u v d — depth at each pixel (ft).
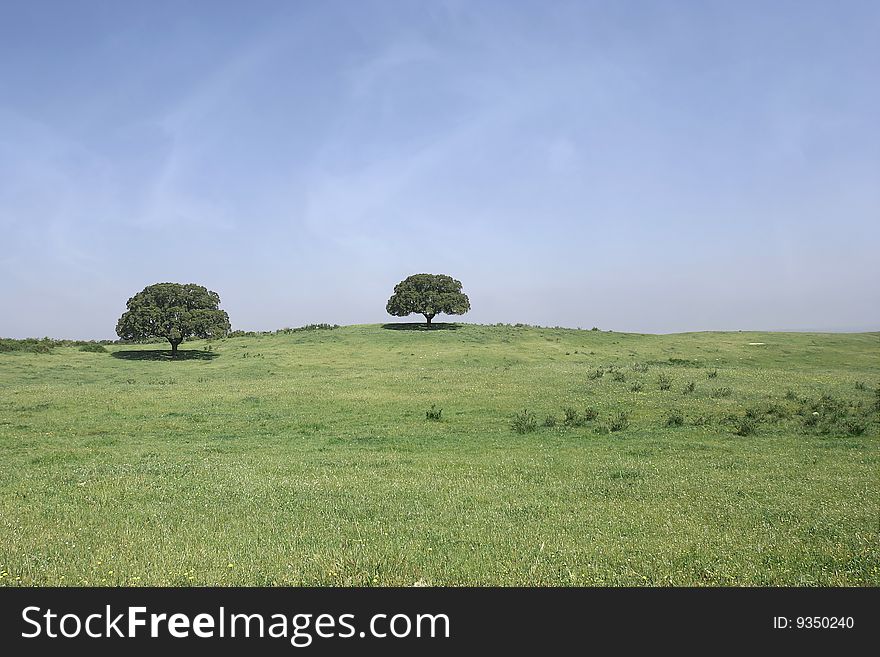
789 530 36.19
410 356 215.10
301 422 86.07
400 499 44.52
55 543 34.22
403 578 29.01
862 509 40.55
